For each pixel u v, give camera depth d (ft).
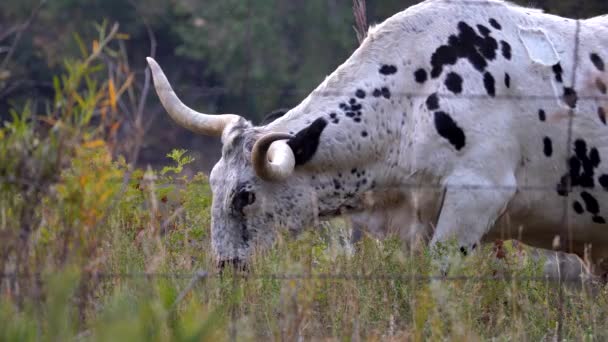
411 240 79.92
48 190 57.77
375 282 70.13
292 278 62.13
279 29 276.00
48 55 222.07
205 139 232.32
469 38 78.59
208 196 85.87
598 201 79.15
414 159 77.77
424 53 78.64
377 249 73.97
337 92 79.51
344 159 78.84
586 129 78.38
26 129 57.93
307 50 277.23
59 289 55.06
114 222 74.54
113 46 270.05
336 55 278.05
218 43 266.98
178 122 79.51
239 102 256.11
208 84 268.41
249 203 77.56
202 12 276.62
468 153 76.59
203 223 83.15
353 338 61.98
